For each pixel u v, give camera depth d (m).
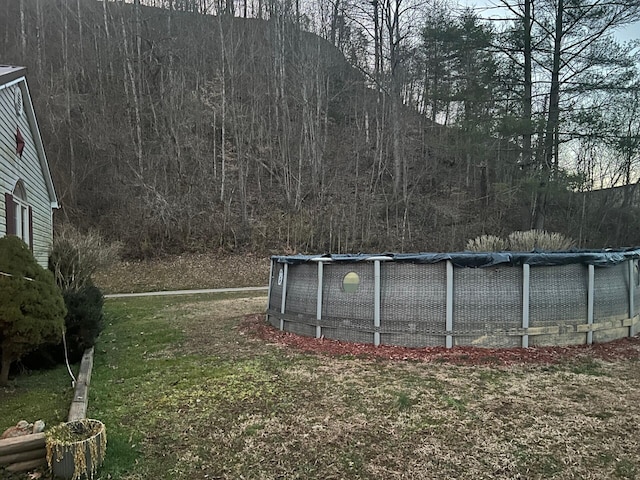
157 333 8.56
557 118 17.39
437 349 6.25
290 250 23.94
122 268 20.28
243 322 9.24
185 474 3.27
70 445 3.16
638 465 3.28
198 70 28.78
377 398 4.65
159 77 27.80
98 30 27.89
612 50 16.64
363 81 30.22
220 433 3.93
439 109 25.38
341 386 5.04
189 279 20.00
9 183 8.02
